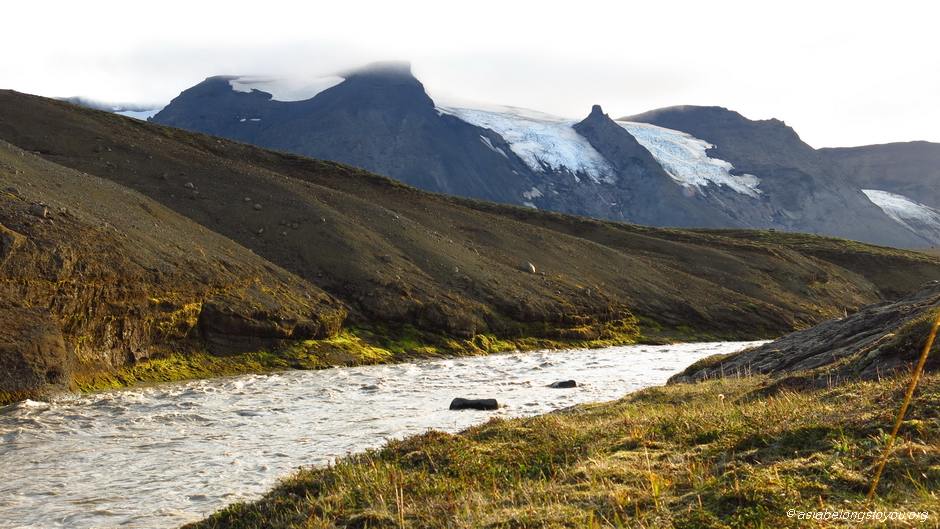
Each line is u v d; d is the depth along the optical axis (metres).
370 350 53.31
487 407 27.58
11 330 30.06
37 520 13.43
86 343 35.06
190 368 40.62
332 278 63.97
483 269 78.44
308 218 74.38
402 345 57.09
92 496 15.07
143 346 38.94
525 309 70.75
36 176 47.91
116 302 37.19
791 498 7.76
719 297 97.88
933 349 16.56
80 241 38.06
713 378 27.22
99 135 87.94
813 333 28.16
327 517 10.00
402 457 13.18
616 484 9.67
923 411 10.05
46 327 31.48
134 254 42.00
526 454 12.73
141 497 14.90
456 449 13.12
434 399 31.22
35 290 32.81
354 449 19.56
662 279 99.25
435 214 101.81
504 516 8.78
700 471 9.51
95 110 104.50
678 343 79.19
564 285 83.19
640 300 88.81
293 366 45.81
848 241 182.75
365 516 9.63
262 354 46.12
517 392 33.53
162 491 15.38
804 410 12.44
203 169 83.06
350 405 29.28
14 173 45.38
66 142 83.38
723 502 8.05
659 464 10.61
